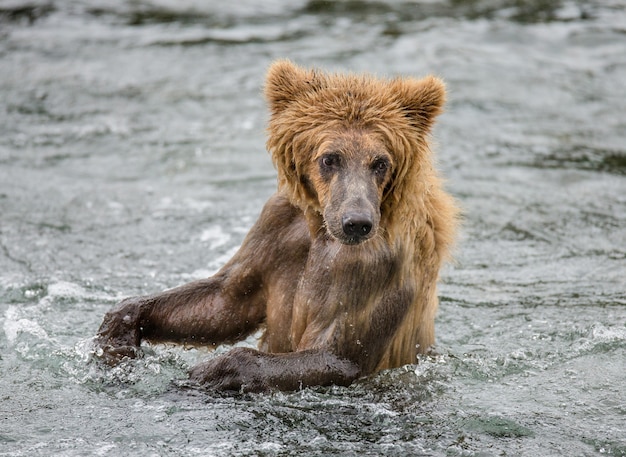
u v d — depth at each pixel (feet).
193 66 73.97
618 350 38.37
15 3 84.94
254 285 35.78
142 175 57.06
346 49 76.74
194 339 36.04
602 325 40.42
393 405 33.55
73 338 38.19
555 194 55.52
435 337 39.86
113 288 43.68
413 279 34.53
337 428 31.76
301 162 32.53
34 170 57.00
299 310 34.19
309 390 33.12
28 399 33.19
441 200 35.60
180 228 50.26
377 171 31.55
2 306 41.29
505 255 48.49
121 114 65.72
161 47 77.51
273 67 33.30
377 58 74.74
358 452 30.30
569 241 50.03
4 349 37.14
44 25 81.41
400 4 88.12
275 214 35.24
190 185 55.72
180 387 33.45
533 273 46.57
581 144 62.59
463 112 66.85
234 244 48.49
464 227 51.26
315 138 31.89
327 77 33.09
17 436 30.60
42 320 39.88
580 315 41.81
